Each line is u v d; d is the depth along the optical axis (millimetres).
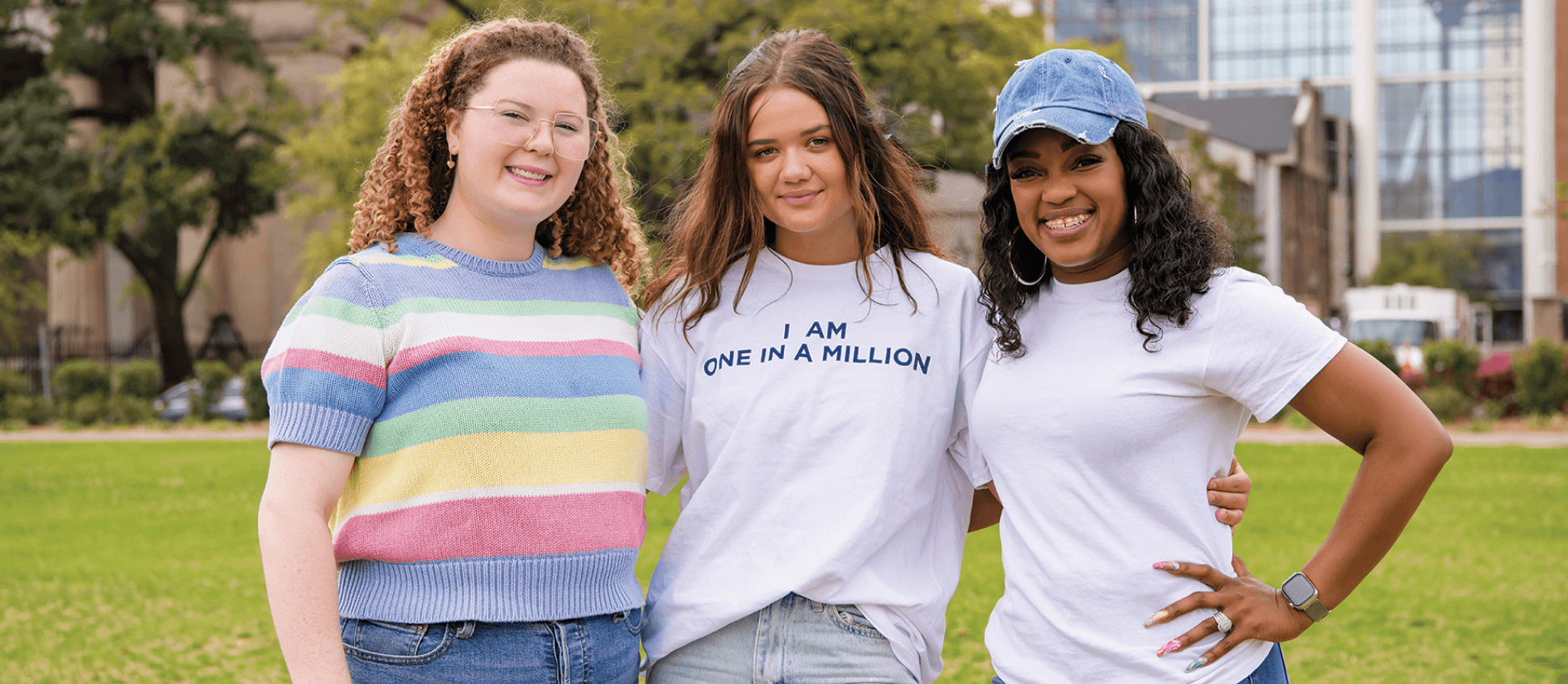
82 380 24250
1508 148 69000
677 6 17938
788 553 2342
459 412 2092
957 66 18172
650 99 17250
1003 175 2332
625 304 2512
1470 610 6434
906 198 2555
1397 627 6129
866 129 2477
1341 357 2059
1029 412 2229
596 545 2172
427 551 2072
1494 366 20188
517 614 2088
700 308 2498
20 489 12547
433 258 2230
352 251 2328
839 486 2357
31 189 25312
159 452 16688
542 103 2211
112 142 26594
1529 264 65625
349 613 2129
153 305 34000
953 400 2490
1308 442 15523
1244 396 2111
